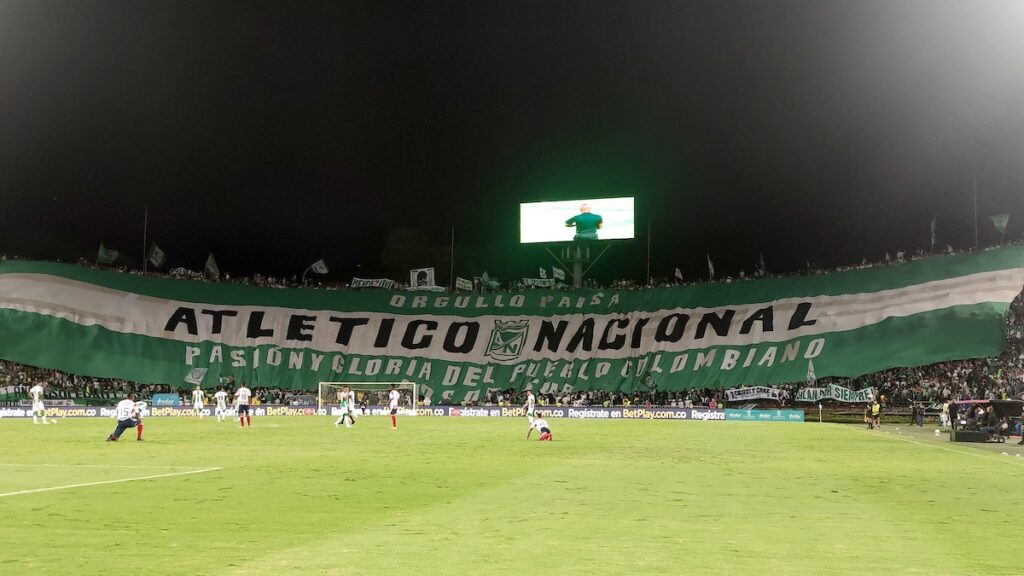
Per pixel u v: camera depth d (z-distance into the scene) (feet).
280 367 231.71
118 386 223.71
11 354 223.51
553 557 34.71
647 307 238.48
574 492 57.21
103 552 35.53
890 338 209.87
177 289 249.14
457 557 34.63
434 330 241.76
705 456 89.45
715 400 200.03
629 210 247.09
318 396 222.07
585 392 216.33
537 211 253.44
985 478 68.95
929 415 181.68
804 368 208.64
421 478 65.57
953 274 221.25
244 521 44.14
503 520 44.75
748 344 219.61
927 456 92.22
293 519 44.88
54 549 36.17
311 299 252.01
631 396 214.48
